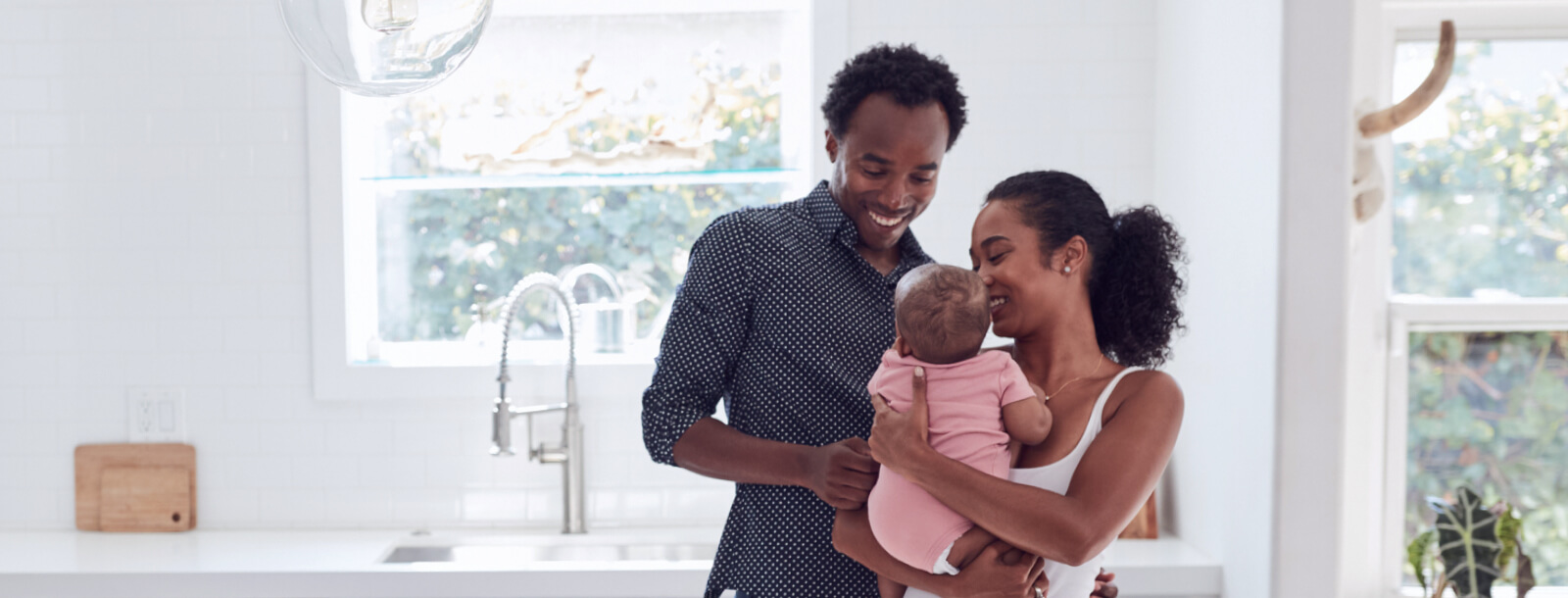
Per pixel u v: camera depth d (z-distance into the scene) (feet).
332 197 8.13
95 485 8.20
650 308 8.73
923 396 3.89
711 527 8.34
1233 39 6.67
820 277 4.67
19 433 8.25
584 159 8.40
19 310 8.22
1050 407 4.06
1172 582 6.87
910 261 4.97
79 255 8.20
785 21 8.48
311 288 8.18
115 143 8.14
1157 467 3.77
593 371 8.27
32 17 8.07
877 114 4.38
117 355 8.24
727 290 4.69
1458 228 8.00
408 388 8.20
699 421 4.59
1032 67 8.11
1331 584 6.10
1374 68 7.74
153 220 8.18
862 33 8.07
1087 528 3.62
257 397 8.26
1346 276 6.03
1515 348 7.89
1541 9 7.76
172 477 8.17
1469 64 7.93
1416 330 7.90
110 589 6.94
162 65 8.11
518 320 8.66
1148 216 4.24
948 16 8.08
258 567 7.03
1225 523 6.85
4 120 8.13
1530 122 7.93
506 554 8.02
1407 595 7.81
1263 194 6.27
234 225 8.18
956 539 3.86
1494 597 7.88
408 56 3.69
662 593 6.78
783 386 4.63
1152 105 8.13
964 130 8.14
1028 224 4.05
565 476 8.11
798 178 8.40
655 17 8.46
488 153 8.46
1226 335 6.84
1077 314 4.13
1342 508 6.08
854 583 4.64
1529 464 7.93
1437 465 7.95
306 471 8.30
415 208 8.67
